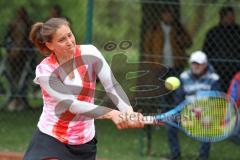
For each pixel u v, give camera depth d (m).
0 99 19.30
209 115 11.64
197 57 14.91
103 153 17.27
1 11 23.08
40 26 8.97
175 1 17.58
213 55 16.45
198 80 14.91
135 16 28.45
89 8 15.91
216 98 11.75
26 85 18.73
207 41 16.55
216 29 16.53
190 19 21.47
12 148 17.44
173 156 15.91
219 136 11.73
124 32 28.61
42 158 8.86
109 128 19.30
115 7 28.22
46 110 8.95
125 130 19.08
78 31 20.69
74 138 8.97
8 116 19.28
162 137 17.98
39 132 9.03
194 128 11.55
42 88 8.85
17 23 18.38
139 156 16.97
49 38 8.62
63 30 8.61
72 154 9.02
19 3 23.67
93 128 9.16
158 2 16.81
